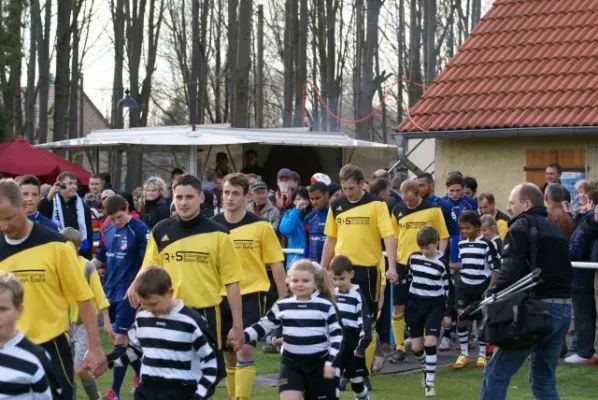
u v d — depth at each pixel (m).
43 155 25.16
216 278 8.88
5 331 6.04
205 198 15.12
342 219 11.71
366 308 9.98
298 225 14.48
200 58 46.12
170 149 22.44
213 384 7.64
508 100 20.25
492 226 13.09
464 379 12.09
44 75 40.56
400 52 49.34
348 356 9.90
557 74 20.45
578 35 21.38
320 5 43.00
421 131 20.39
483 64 21.66
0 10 30.66
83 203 14.27
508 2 23.28
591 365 12.69
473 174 20.48
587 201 13.59
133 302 8.91
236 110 30.45
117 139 21.75
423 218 13.01
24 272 7.28
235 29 38.22
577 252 12.71
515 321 8.64
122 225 11.94
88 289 7.50
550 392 9.27
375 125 60.12
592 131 18.53
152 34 41.81
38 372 6.12
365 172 24.31
